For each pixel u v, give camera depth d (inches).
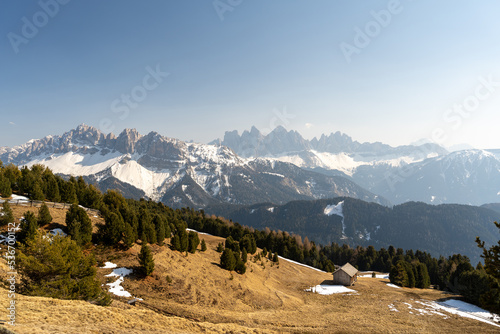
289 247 5876.0
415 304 2640.3
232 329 1320.1
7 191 2450.8
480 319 2329.0
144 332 960.9
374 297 2832.2
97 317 983.0
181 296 1814.7
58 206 2492.6
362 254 6614.2
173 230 3693.4
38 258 1060.5
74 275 1190.9
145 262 1870.1
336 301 2600.9
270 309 2060.8
